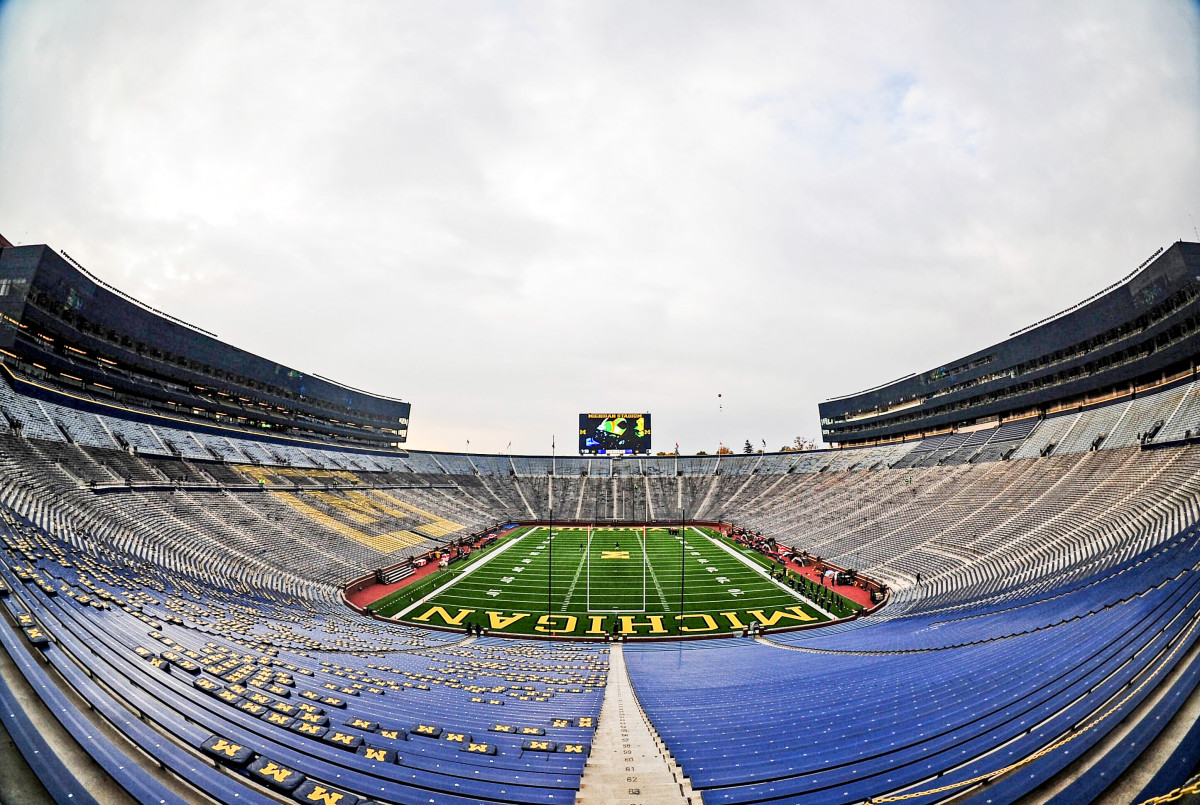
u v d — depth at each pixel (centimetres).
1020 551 3325
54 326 3978
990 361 5600
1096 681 970
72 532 2447
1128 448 3766
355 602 3669
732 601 3734
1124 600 1741
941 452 5928
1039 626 1816
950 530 4147
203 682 1047
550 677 1973
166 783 602
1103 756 648
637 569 4759
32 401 3675
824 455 8244
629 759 973
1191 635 1040
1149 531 2639
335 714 1063
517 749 1012
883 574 4028
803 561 4956
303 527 4466
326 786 686
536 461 9738
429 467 8662
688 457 9712
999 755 753
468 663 2170
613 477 9188
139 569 2388
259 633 1981
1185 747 630
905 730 972
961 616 2544
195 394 5569
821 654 2289
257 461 5431
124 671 959
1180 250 3509
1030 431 5047
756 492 7919
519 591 4009
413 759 872
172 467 4281
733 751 1011
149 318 4916
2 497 2409
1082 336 4519
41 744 612
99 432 4038
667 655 2519
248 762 696
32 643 955
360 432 8312
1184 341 3672
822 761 890
